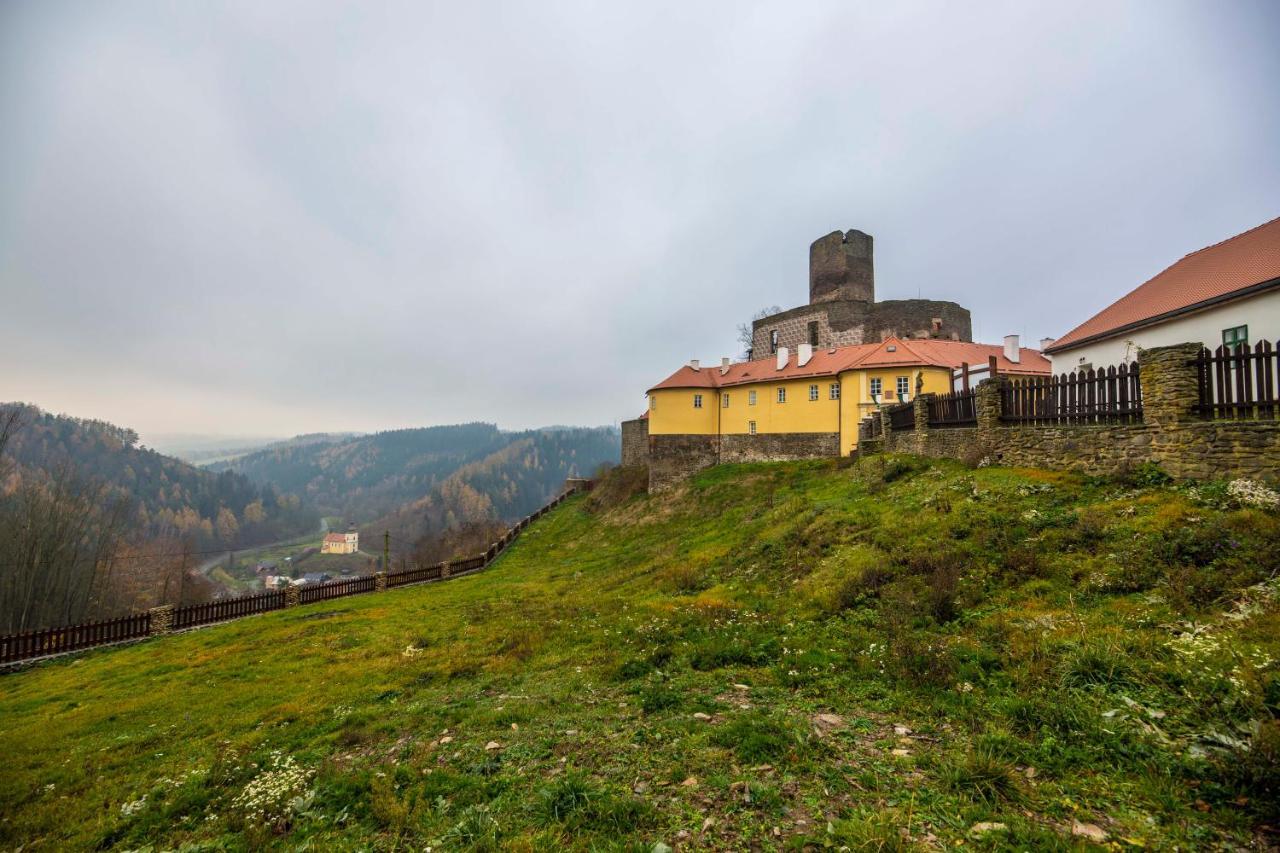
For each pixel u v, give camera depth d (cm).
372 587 3064
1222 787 430
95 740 1087
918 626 914
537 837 481
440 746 757
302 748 874
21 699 1513
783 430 4128
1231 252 2091
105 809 761
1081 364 2695
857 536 1474
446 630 1738
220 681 1438
